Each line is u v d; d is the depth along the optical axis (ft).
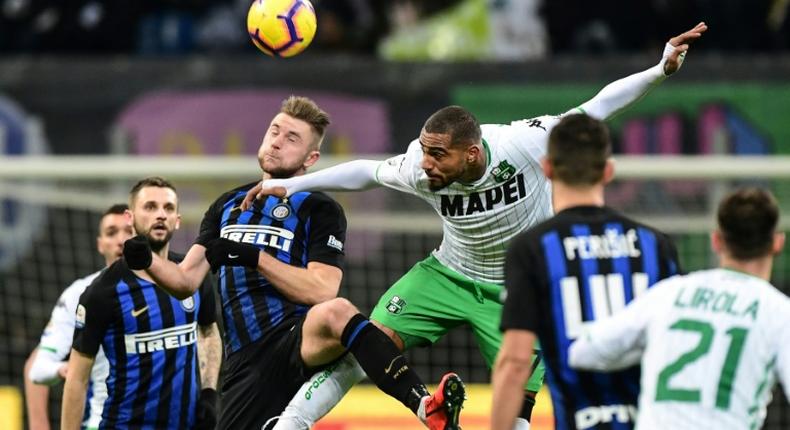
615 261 54.80
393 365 67.56
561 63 117.60
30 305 113.70
